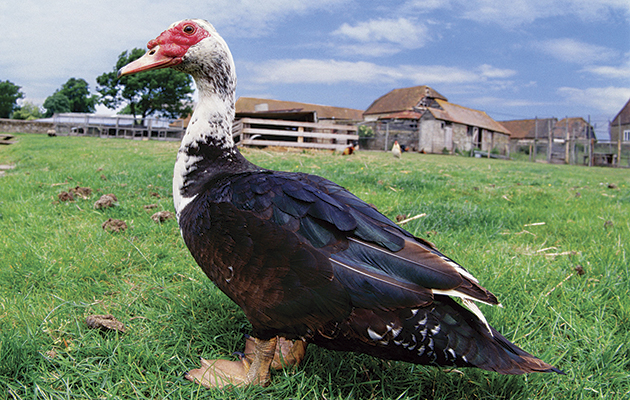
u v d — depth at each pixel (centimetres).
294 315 175
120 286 292
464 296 160
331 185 206
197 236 194
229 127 231
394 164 1321
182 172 221
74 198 526
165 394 190
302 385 194
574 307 274
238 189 192
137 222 434
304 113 2022
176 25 225
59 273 308
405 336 166
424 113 3859
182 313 263
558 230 470
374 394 200
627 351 228
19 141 2119
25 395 183
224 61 225
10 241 359
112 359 208
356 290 165
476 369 213
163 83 4547
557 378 205
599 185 998
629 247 379
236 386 195
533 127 5681
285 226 175
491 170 1355
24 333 227
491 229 454
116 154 1258
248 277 177
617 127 5456
